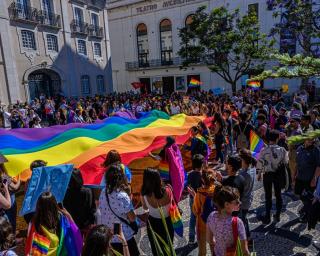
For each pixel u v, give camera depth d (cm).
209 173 400
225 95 1817
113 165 353
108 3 3341
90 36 2953
